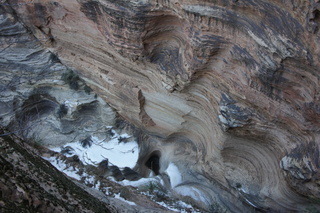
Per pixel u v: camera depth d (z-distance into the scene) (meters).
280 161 6.74
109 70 8.42
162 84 7.77
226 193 8.62
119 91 8.66
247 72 6.07
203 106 7.72
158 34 6.92
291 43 5.04
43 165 6.89
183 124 8.58
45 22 8.17
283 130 6.46
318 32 4.75
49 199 5.04
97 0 6.72
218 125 7.42
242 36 5.73
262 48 5.46
